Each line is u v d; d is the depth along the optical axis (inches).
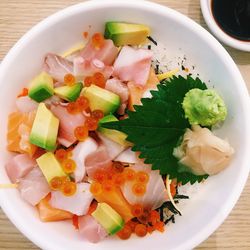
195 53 10.2
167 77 10.2
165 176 9.8
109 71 9.8
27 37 9.6
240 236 10.4
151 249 9.3
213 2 10.9
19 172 9.4
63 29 9.9
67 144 9.5
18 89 10.0
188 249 9.2
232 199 9.4
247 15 10.8
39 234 9.1
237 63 10.8
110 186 9.2
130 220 9.7
